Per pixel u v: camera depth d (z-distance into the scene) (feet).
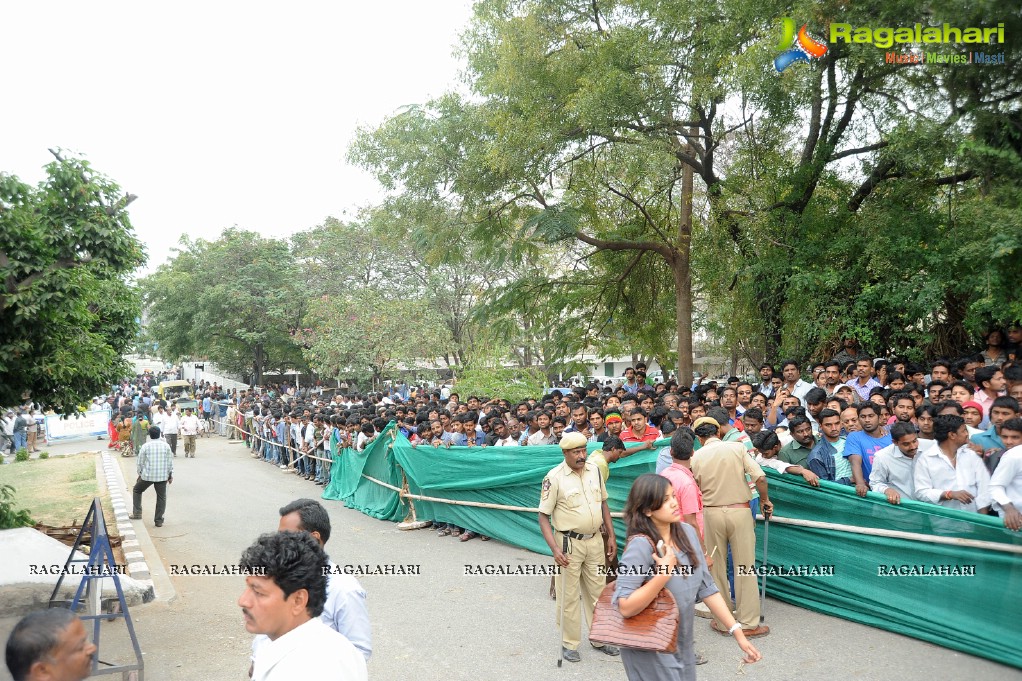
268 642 11.16
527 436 38.37
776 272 48.26
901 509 20.98
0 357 27.12
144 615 26.61
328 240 134.10
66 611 9.62
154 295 137.18
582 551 21.25
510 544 34.27
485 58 52.60
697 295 77.56
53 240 31.83
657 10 46.14
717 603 13.93
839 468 23.97
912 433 21.48
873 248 42.75
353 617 12.34
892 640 20.67
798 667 19.24
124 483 61.00
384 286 127.34
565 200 57.06
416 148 54.08
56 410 32.30
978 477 20.84
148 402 112.06
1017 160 36.60
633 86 46.85
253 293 137.39
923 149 40.47
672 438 22.20
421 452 39.27
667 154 47.24
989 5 36.42
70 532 38.45
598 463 23.88
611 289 65.72
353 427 51.01
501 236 58.85
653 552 13.19
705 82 45.32
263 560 9.69
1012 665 18.54
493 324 65.67
